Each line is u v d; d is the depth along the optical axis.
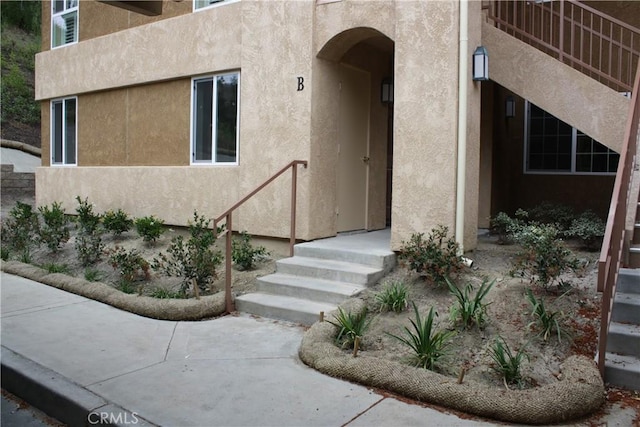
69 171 11.63
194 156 9.52
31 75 26.42
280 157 8.04
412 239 6.35
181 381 4.52
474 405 3.88
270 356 5.08
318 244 7.50
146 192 10.03
